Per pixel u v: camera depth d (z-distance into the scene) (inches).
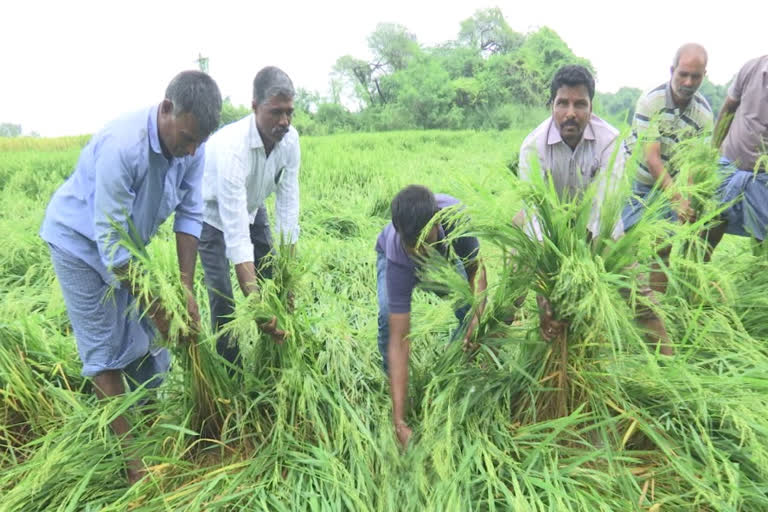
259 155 117.3
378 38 2210.9
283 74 111.4
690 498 87.8
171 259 103.0
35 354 127.5
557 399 99.6
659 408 99.0
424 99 1669.5
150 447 104.8
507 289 100.4
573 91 106.6
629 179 94.6
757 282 142.5
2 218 292.0
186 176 108.4
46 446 102.7
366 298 183.5
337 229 259.9
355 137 935.0
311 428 110.5
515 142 875.4
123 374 119.0
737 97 154.2
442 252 104.4
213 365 107.1
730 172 146.3
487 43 2361.0
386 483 93.8
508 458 91.3
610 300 86.9
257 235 138.2
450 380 108.4
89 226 99.2
